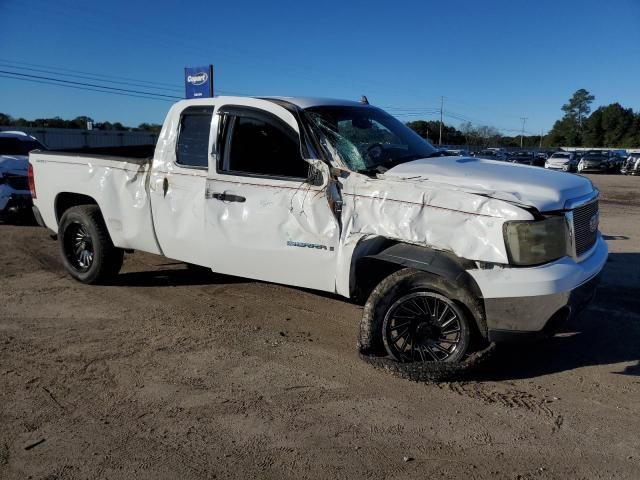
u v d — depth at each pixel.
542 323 3.83
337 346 4.73
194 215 5.11
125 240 5.79
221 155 4.92
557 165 41.12
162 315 5.43
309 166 4.43
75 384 3.99
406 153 4.88
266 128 4.76
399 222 4.05
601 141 127.62
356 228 4.23
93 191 5.93
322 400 3.80
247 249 4.80
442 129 92.25
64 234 6.39
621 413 3.68
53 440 3.30
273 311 5.59
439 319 4.14
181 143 5.25
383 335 4.18
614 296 6.20
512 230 3.72
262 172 4.73
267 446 3.26
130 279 6.65
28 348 4.61
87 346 4.66
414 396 3.87
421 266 3.94
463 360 4.07
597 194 4.56
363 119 5.07
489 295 3.80
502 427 3.49
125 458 3.13
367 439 3.34
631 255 8.38
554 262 3.85
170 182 5.27
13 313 5.46
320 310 5.63
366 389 3.96
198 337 4.89
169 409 3.66
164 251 5.50
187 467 3.06
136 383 4.02
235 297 6.02
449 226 3.90
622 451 3.24
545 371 4.31
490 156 41.78
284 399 3.81
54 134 42.44
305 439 3.34
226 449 3.23
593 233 4.46
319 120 4.62
